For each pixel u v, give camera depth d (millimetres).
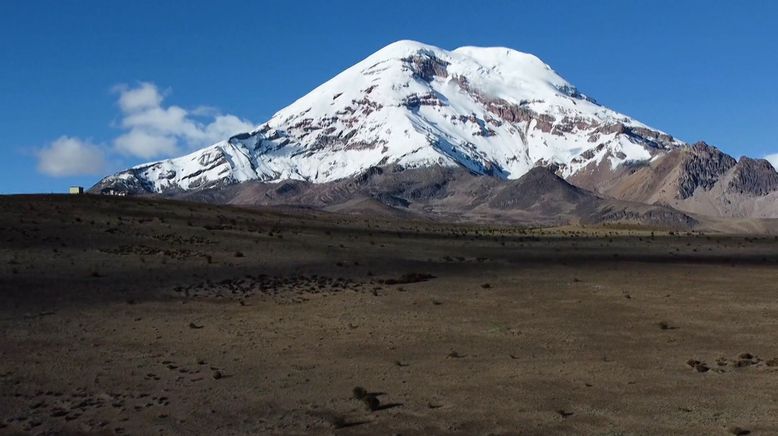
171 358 22688
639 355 21953
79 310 29203
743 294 32375
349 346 23812
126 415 17719
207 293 33375
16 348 23641
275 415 17469
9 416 17750
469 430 16141
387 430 16266
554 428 16078
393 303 31203
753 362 20703
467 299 32031
